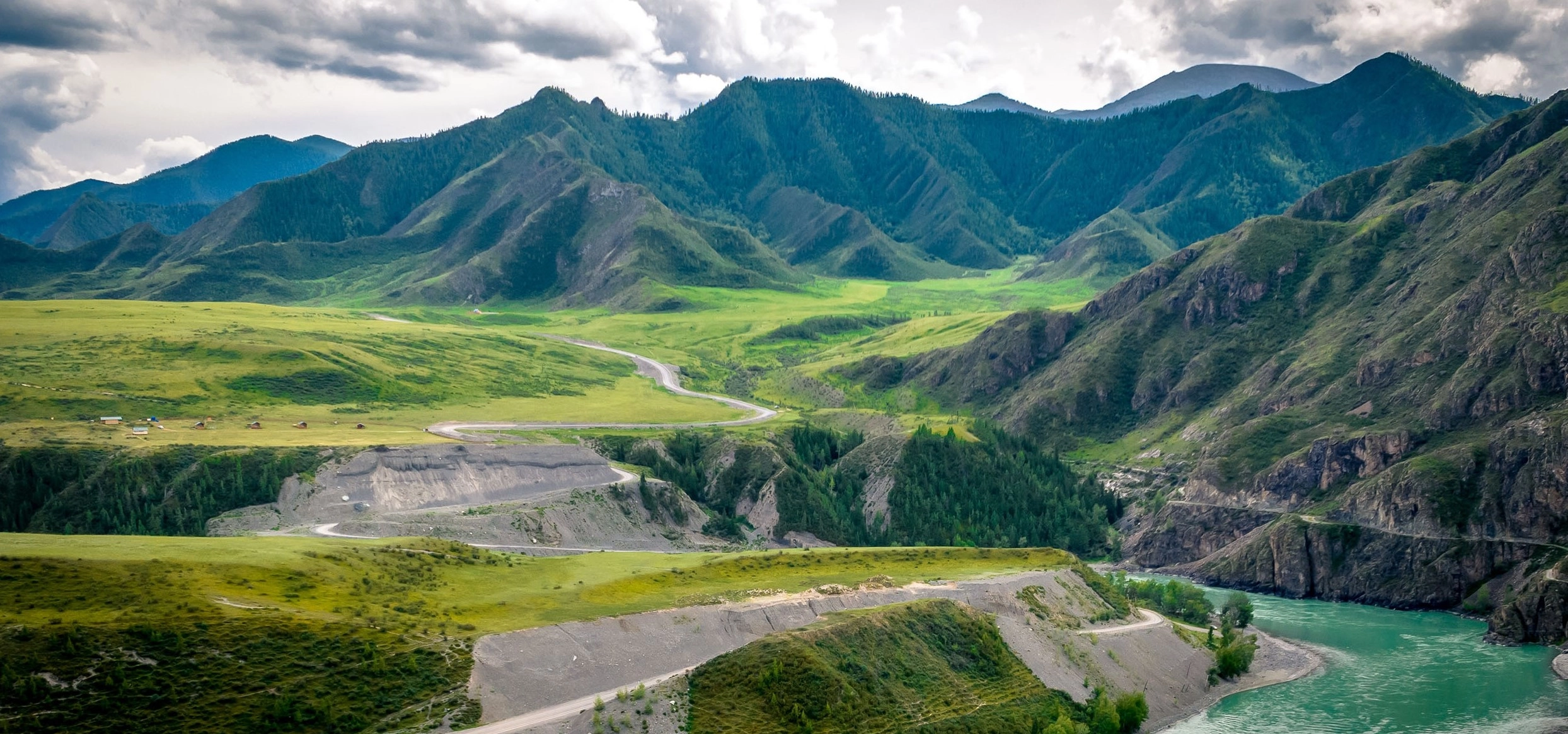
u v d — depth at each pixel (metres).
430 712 129.00
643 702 139.62
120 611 131.25
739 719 140.88
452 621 148.38
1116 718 162.25
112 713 117.94
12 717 114.56
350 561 161.50
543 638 146.50
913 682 157.88
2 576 133.75
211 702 122.19
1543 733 163.88
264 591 144.75
